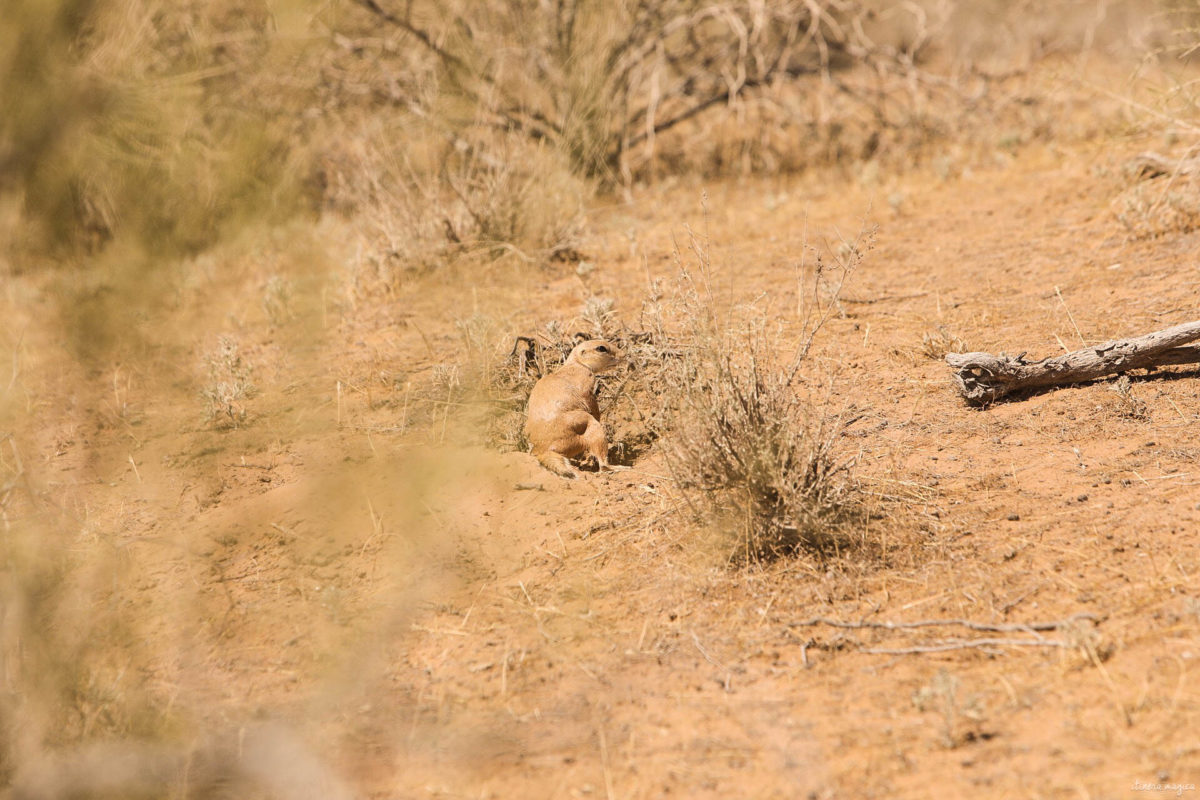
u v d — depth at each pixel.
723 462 16.86
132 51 16.98
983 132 50.84
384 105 48.62
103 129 15.94
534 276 34.25
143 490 21.05
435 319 30.50
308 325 27.42
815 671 13.77
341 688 14.30
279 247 36.59
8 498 18.69
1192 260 27.64
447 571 17.11
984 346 24.02
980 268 30.38
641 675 14.09
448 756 12.83
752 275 31.88
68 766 12.83
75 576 17.28
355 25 50.22
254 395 25.94
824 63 53.72
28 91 13.82
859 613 14.96
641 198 47.94
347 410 24.23
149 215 16.78
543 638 15.19
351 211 43.56
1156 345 20.78
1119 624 13.79
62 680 13.63
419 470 19.23
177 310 32.62
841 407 21.77
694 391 17.88
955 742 12.01
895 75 57.47
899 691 13.14
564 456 20.53
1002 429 20.14
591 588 16.31
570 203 39.09
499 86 48.78
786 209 41.59
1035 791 11.05
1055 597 14.68
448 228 35.75
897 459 19.31
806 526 16.45
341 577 17.27
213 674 14.91
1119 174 35.53
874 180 43.62
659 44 51.78
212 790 12.53
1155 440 18.73
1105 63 57.66
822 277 30.03
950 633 14.23
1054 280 28.27
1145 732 11.71
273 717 13.87
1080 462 18.39
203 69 24.58
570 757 12.62
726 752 12.38
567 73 48.94
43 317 27.05
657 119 59.44
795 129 55.62
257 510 19.22
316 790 12.41
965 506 17.39
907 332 25.81
